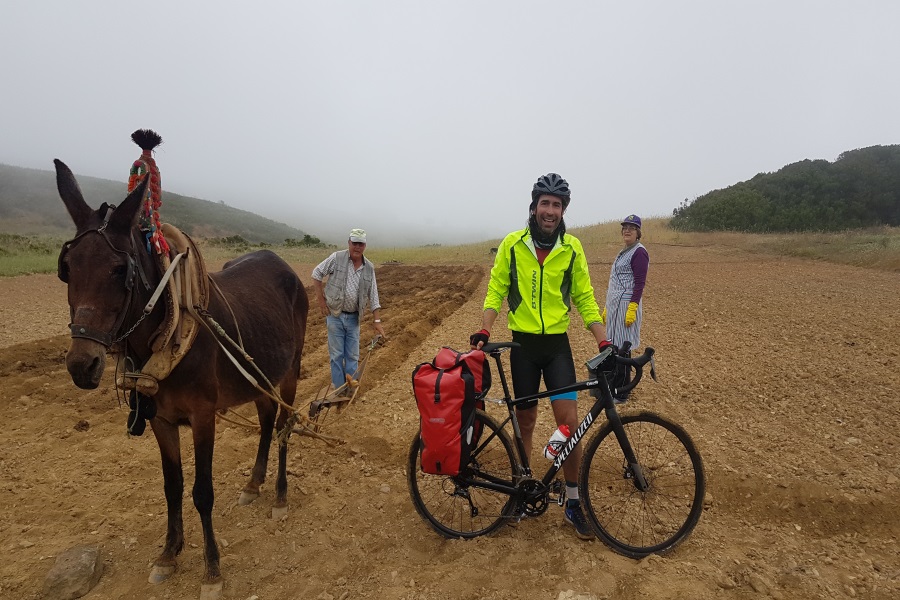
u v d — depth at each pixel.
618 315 6.30
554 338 3.91
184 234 3.53
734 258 26.91
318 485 4.71
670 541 3.70
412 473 3.93
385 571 3.52
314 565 3.61
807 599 3.16
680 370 7.93
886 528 4.02
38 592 3.33
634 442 4.52
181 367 3.28
